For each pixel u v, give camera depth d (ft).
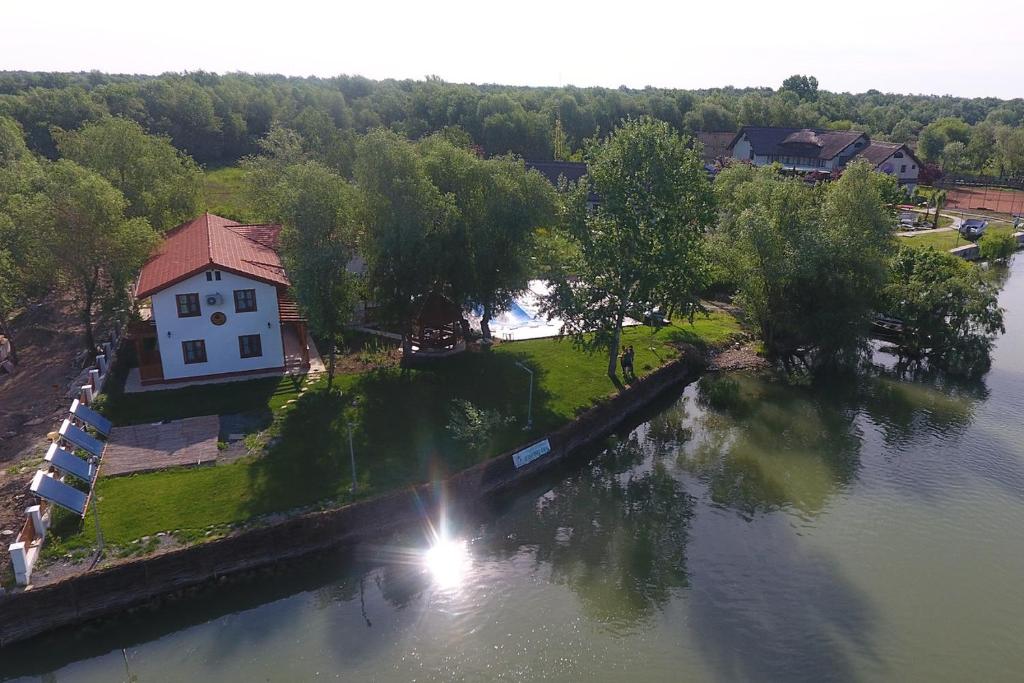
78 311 144.05
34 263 128.77
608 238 131.34
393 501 95.04
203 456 100.01
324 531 89.81
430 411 118.62
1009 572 90.07
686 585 87.66
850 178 181.98
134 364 130.31
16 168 189.37
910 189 360.28
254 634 78.18
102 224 126.82
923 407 140.36
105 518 86.07
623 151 129.39
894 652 76.79
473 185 139.95
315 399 119.65
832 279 153.07
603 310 132.26
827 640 78.33
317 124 304.30
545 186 138.82
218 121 399.85
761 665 74.74
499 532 99.30
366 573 88.99
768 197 179.11
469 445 109.40
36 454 98.89
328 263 115.24
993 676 73.77
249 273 120.67
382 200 125.39
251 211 195.93
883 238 174.81
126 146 175.11
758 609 83.30
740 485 111.75
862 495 107.96
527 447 111.24
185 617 80.64
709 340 167.63
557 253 146.72
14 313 158.81
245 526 86.53
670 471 116.78
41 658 74.79
